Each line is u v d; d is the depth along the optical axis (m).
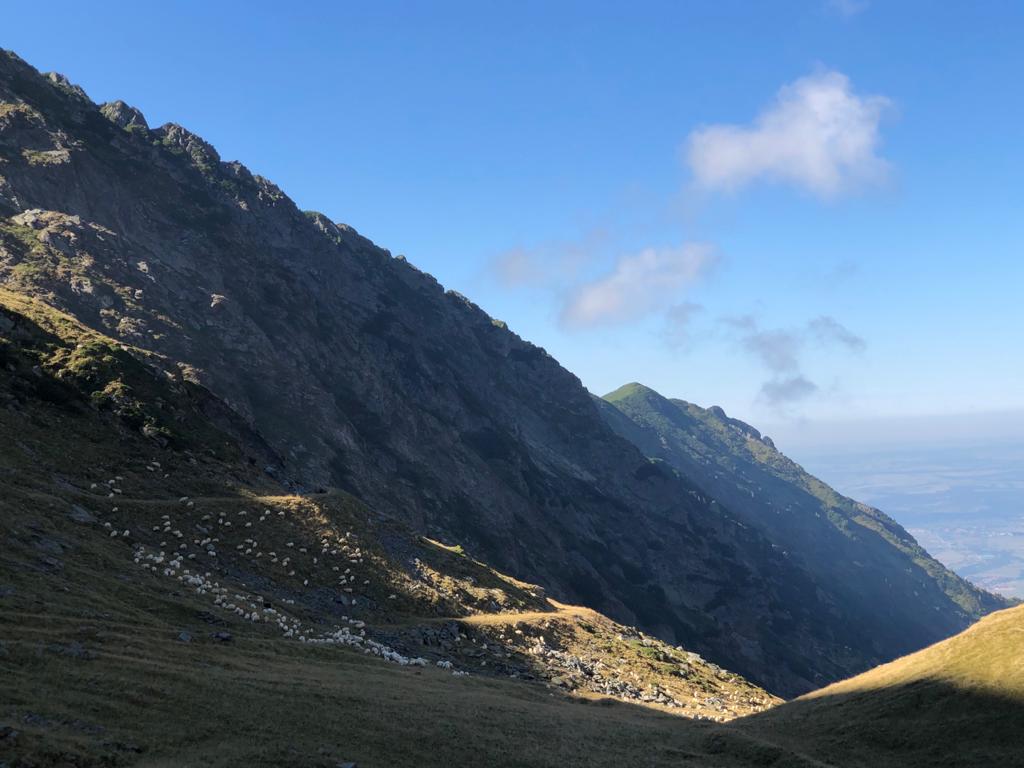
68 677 35.88
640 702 74.81
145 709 35.22
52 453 77.62
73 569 53.84
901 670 59.44
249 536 80.44
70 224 162.38
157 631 48.47
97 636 43.09
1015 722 47.44
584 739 48.31
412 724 42.66
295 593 74.88
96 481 77.50
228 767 31.30
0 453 71.44
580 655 89.19
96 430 87.44
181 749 32.34
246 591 69.12
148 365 110.75
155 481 83.88
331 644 61.50
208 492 87.31
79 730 31.27
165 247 195.50
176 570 64.81
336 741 37.38
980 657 55.19
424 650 72.88
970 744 47.03
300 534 85.94
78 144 192.50
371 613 78.69
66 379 92.44
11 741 27.97
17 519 57.31
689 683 92.19
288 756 33.75
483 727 45.53
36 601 45.62
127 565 60.31
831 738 52.25
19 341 93.75
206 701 37.91
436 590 91.31
